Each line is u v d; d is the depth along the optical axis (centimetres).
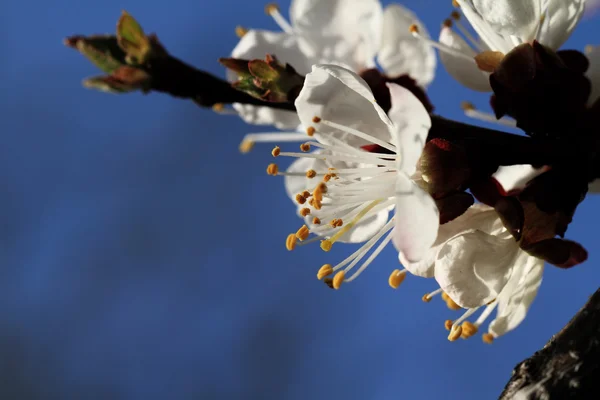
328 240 24
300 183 26
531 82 24
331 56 26
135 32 25
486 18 25
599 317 22
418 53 26
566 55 24
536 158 24
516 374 23
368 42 26
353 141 25
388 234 25
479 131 24
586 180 24
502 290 24
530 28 24
